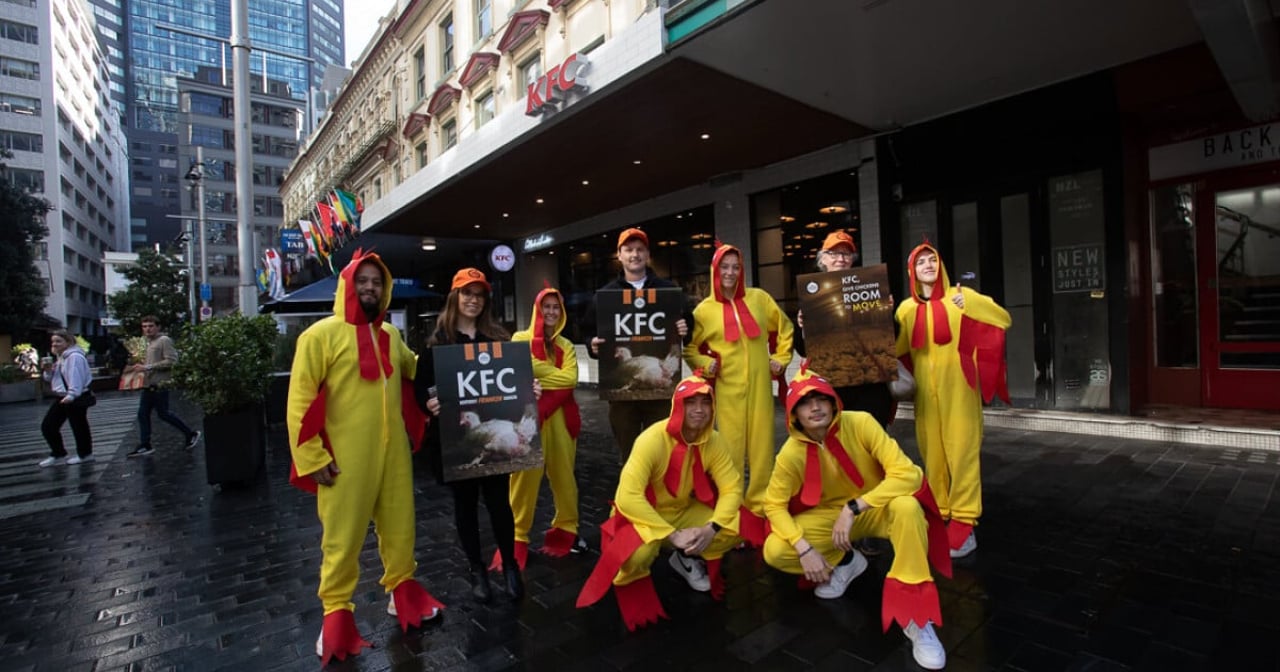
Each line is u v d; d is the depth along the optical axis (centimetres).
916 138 801
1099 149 677
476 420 311
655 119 753
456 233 1527
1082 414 689
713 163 960
